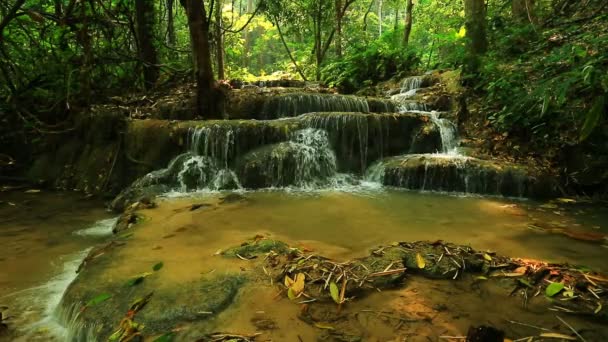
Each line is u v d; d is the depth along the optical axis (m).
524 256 2.80
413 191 5.14
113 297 2.20
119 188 5.74
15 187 6.00
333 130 6.01
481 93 7.45
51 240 3.70
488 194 4.96
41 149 6.75
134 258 2.72
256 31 27.02
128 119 6.21
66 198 5.42
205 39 6.81
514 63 7.22
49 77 7.23
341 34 15.08
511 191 4.89
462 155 5.86
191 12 6.66
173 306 2.04
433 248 2.69
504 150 5.80
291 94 7.40
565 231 3.41
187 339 1.77
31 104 7.14
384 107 7.55
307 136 5.93
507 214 4.01
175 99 7.46
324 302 2.04
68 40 7.81
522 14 9.27
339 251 2.84
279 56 26.00
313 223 3.64
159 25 10.43
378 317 1.90
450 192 5.07
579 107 5.09
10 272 2.98
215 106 7.05
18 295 2.62
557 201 4.62
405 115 6.38
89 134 6.33
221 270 2.46
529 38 8.07
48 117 7.16
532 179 4.82
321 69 12.81
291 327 1.83
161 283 2.30
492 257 2.63
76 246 3.54
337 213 4.01
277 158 5.45
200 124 5.70
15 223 4.24
